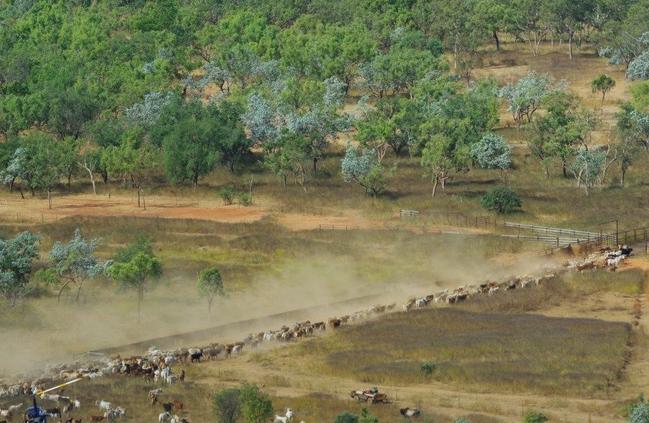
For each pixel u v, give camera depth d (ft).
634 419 620.49
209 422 643.86
